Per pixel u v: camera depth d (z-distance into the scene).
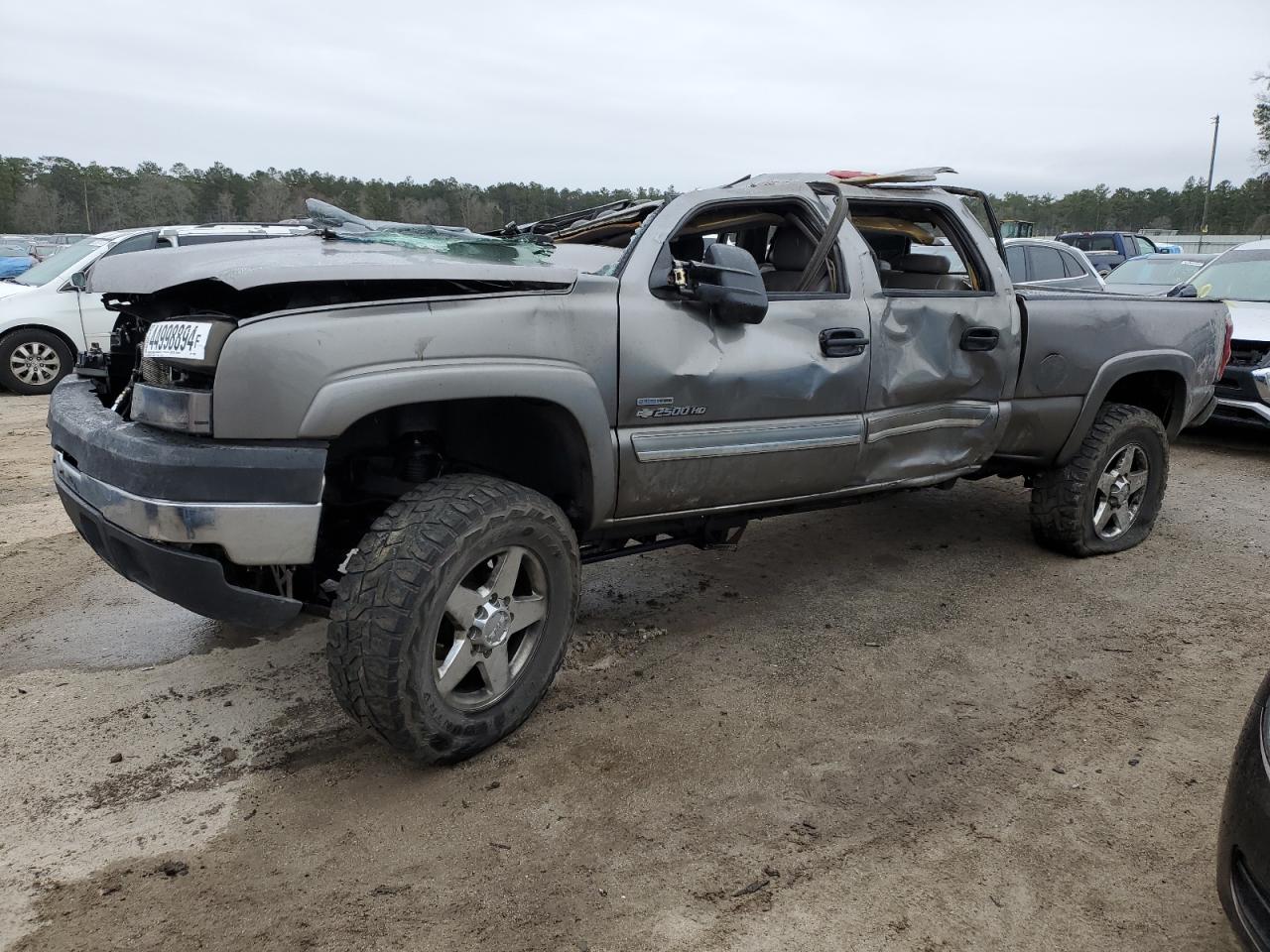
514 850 2.51
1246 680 3.58
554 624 3.08
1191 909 2.34
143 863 2.45
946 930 2.25
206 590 2.56
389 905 2.30
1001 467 4.76
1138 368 4.76
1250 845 1.95
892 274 4.57
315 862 2.46
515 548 2.87
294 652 3.72
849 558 4.97
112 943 2.16
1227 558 5.02
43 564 4.65
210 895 2.32
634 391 3.10
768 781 2.85
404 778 2.85
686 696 3.39
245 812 2.67
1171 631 4.04
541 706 3.30
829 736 3.12
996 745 3.09
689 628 4.04
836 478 3.79
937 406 4.08
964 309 4.07
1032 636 3.98
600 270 3.33
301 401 2.47
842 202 3.71
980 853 2.54
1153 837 2.62
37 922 2.22
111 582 4.43
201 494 2.46
